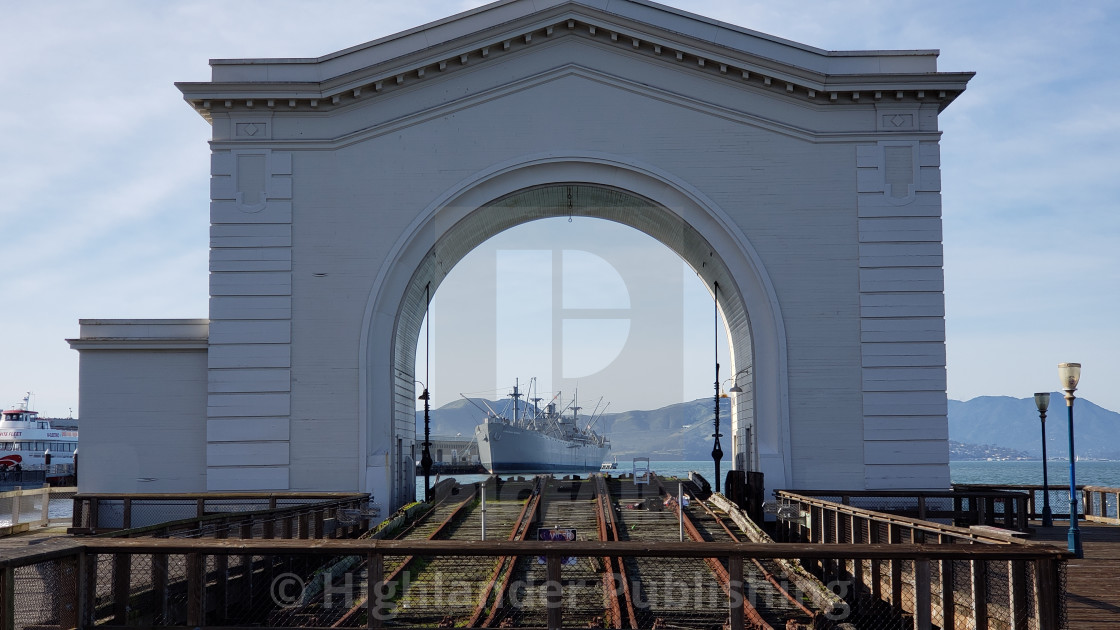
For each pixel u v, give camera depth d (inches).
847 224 1079.0
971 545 401.1
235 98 1072.2
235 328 1069.8
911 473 1046.4
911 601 520.1
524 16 1076.5
